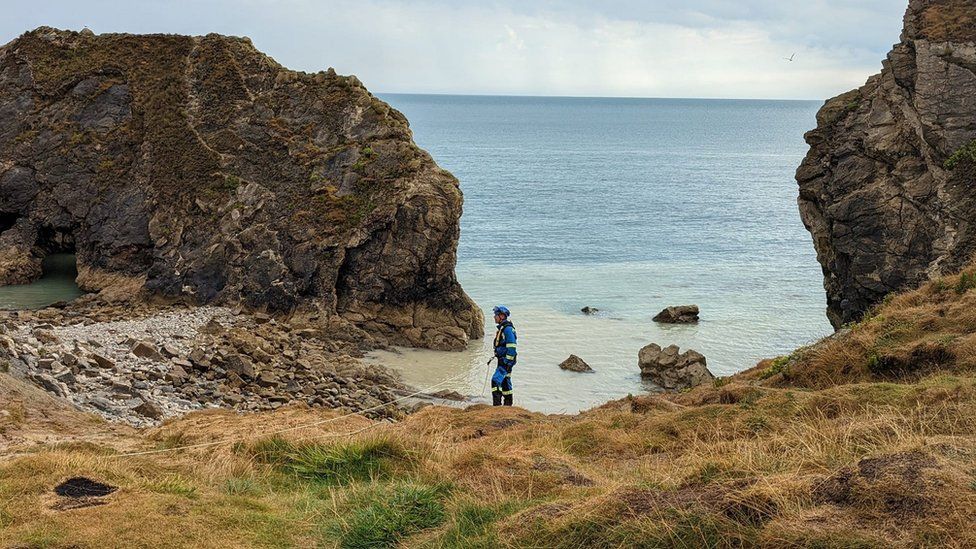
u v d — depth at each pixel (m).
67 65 50.22
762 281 51.97
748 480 6.90
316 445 11.41
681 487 7.33
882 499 6.05
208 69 48.50
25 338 26.88
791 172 143.88
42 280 46.03
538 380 30.73
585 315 41.94
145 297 41.16
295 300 38.91
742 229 77.00
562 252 62.00
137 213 44.44
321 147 43.94
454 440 12.77
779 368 16.14
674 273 54.28
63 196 46.19
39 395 16.66
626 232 73.25
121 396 22.28
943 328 14.30
